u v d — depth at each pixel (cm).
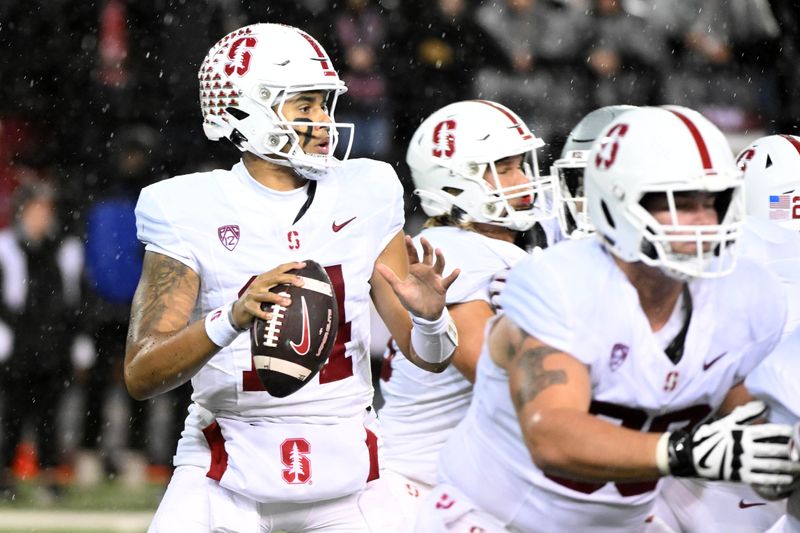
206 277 1318
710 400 1043
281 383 1193
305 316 1194
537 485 1064
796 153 1590
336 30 2947
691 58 2959
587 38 2923
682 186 970
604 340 988
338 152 2922
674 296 1005
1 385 2745
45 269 2780
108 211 2845
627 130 999
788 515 1105
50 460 2756
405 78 2952
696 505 1370
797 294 1332
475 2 2944
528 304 999
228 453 1311
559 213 1506
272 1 2969
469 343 1409
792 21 2980
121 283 2812
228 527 1309
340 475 1315
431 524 1115
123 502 2586
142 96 2962
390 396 1540
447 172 1505
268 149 1311
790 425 1033
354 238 1343
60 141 2934
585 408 966
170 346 1232
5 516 2464
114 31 2997
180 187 1332
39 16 3025
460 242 1470
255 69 1323
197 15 2975
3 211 2797
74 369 2772
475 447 1102
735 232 1000
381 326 2644
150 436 2783
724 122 2961
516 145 1495
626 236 988
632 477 931
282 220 1326
